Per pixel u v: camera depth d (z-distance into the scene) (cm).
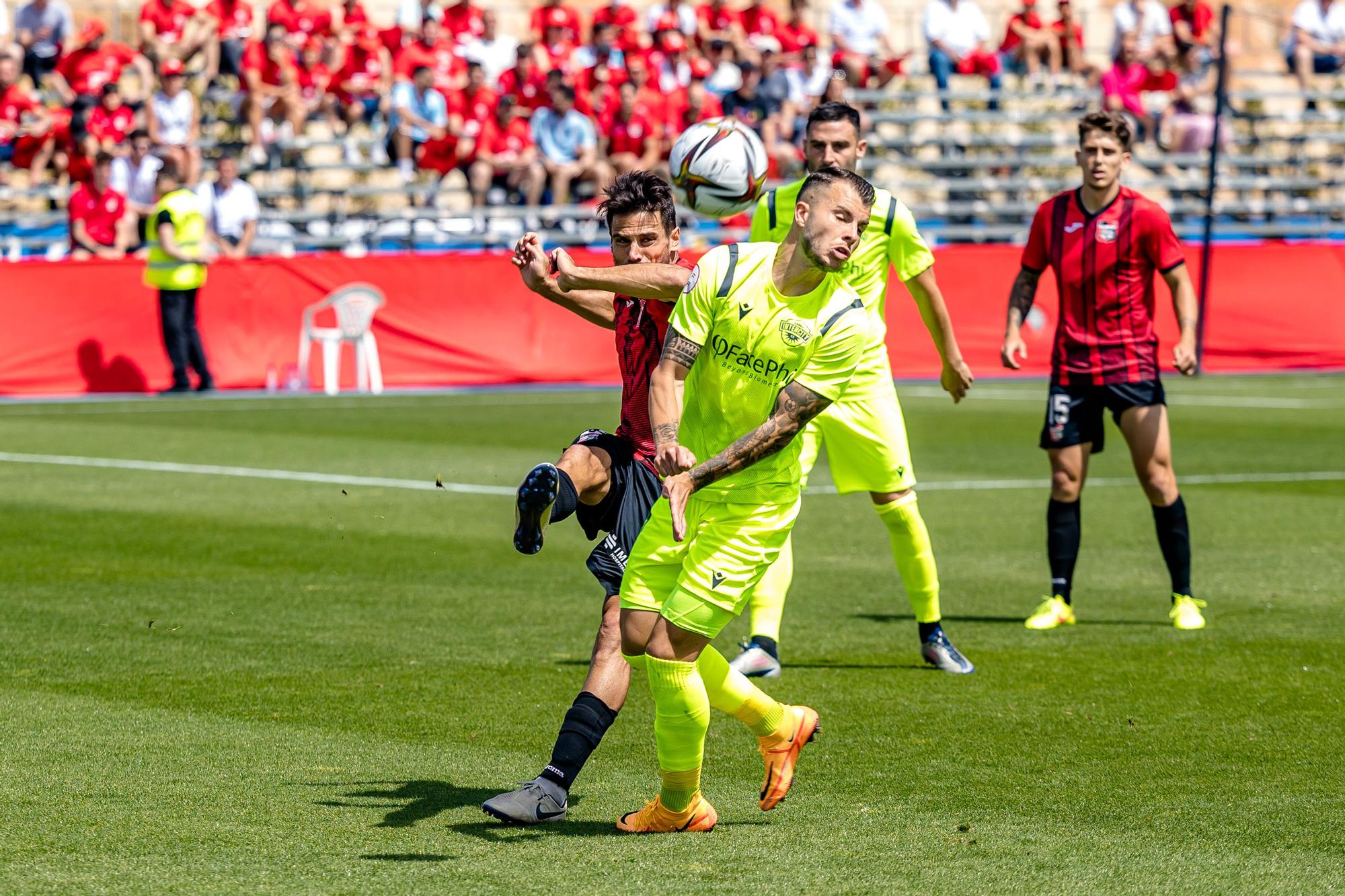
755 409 1617
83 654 2461
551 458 4888
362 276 6981
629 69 7906
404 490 4250
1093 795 1795
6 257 7525
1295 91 9612
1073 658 2527
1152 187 9119
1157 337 2802
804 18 8812
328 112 8206
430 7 7806
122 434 5397
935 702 2239
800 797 1792
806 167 2478
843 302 1591
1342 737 2053
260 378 6888
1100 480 4553
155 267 6625
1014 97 9150
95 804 1720
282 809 1712
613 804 1762
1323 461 4912
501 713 2145
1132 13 9288
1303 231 9288
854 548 3512
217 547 3416
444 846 1595
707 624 1597
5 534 3547
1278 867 1548
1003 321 7662
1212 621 2805
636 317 1806
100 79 7544
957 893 1467
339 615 2778
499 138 7825
